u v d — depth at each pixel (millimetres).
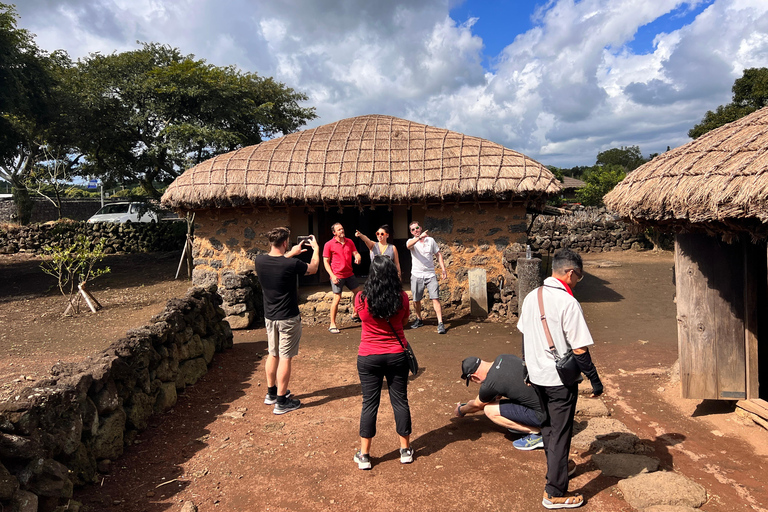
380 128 9000
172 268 15250
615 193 4457
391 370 3406
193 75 16234
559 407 2865
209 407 4574
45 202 25406
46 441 2742
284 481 3244
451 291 8312
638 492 2902
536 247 18594
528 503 2953
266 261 4328
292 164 8266
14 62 12609
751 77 18422
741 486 3053
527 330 3014
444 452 3605
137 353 4035
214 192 7961
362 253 10188
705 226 3475
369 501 3004
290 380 5379
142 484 3207
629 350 6273
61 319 8867
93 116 16156
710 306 4094
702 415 4180
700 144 4113
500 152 8109
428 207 8281
